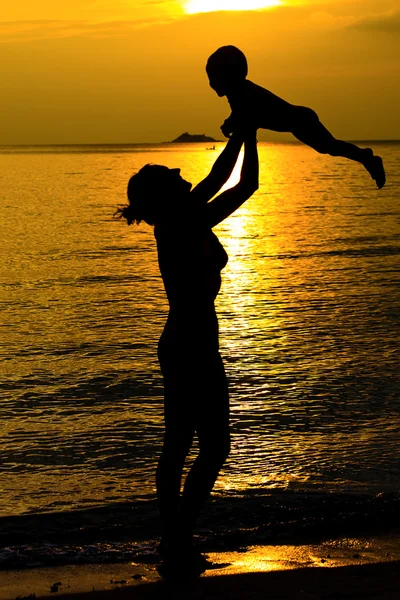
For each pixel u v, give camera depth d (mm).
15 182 81750
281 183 78250
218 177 4043
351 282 20031
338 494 6414
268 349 12641
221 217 4090
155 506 6082
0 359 12289
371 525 5117
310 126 3678
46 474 7297
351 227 35688
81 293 18844
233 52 3818
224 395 4168
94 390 10438
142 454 7879
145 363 11977
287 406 9445
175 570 4164
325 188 68938
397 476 6988
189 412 4152
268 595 3771
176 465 4199
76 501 6566
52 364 11945
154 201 4133
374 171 3648
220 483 6766
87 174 102938
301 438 8195
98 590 3951
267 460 7473
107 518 5785
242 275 21641
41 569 4395
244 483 6785
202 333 4105
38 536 5336
